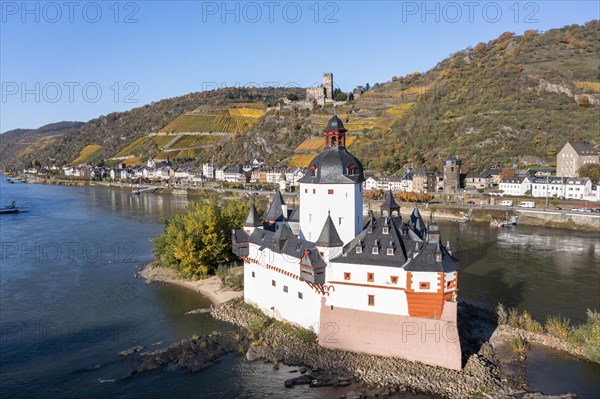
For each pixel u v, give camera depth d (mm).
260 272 76938
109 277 101875
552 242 132750
